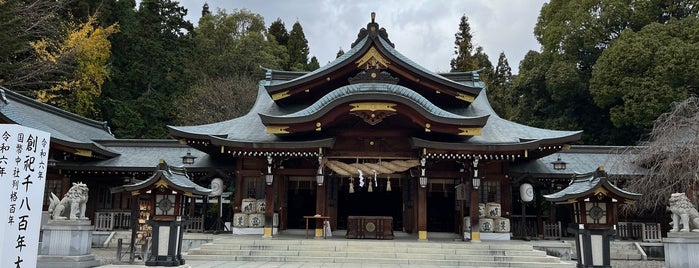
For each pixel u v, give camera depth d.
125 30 45.50
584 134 37.56
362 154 21.70
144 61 45.31
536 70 38.53
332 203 24.44
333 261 17.53
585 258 14.29
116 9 44.44
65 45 35.53
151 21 47.47
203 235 21.58
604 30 35.41
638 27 34.75
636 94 30.14
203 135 21.19
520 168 24.00
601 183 14.19
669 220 23.27
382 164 21.25
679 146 18.66
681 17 33.69
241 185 22.70
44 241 13.91
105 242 22.61
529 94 40.12
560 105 38.25
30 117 23.81
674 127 18.97
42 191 8.62
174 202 14.70
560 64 36.34
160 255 14.43
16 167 7.90
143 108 43.28
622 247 21.58
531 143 20.09
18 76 33.66
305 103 26.00
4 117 19.53
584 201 14.56
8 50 28.05
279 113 25.25
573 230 14.87
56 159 24.09
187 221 15.17
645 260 20.81
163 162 15.13
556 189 24.19
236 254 18.16
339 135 22.00
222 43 54.78
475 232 20.42
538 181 23.75
